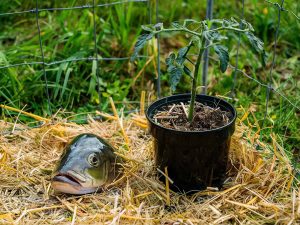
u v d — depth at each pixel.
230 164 1.16
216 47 0.97
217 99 1.13
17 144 1.23
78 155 1.06
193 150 1.04
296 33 1.63
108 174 1.09
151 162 1.17
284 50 1.63
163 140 1.05
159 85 1.34
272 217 1.02
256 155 1.16
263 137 1.28
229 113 1.09
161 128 1.04
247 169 1.11
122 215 1.01
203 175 1.07
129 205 1.04
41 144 1.22
